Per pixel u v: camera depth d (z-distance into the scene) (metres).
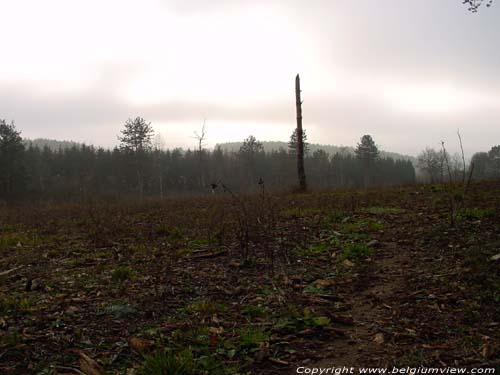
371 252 7.30
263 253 7.57
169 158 82.12
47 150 81.50
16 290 6.06
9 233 11.35
